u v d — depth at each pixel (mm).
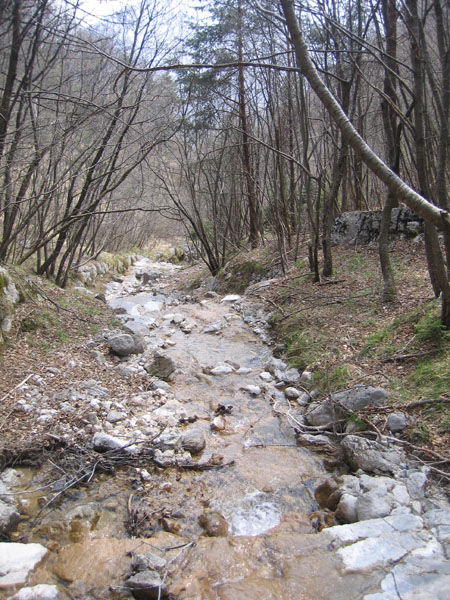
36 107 7602
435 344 4934
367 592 2479
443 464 3566
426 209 2879
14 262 8703
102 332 7176
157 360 6043
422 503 3205
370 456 3783
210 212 15211
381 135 12508
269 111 10328
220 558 2855
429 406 4176
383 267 6473
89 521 3291
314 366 5660
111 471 3846
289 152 10344
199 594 2588
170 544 3020
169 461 4000
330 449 4246
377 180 11906
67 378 5355
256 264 10875
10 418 4328
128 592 2631
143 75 8953
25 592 2553
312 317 6895
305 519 3326
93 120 8016
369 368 5102
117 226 18109
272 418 4914
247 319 8125
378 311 6332
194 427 4723
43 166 8773
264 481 3814
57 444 4066
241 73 11125
